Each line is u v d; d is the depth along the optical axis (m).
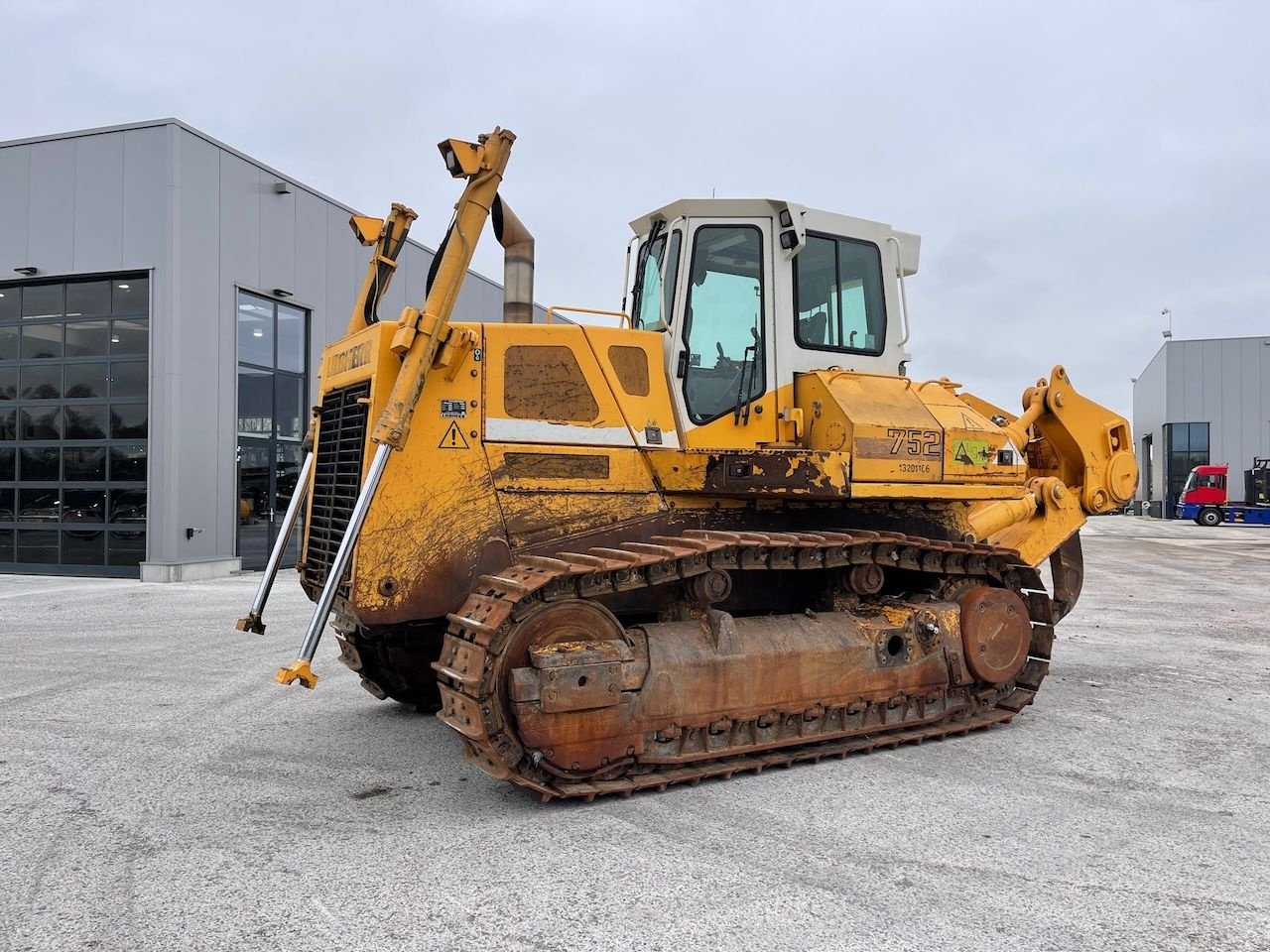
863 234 6.11
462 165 4.65
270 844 3.91
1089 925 3.20
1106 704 6.49
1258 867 3.71
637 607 5.14
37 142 14.51
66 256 14.41
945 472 5.65
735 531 5.54
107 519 14.52
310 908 3.30
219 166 14.76
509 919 3.22
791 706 5.02
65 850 3.84
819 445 5.55
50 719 5.99
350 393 5.21
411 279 19.91
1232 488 45.66
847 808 4.37
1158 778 4.83
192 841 3.95
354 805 4.40
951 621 5.61
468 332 4.82
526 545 4.97
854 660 5.25
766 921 3.21
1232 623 10.49
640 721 4.55
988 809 4.36
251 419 15.68
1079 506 7.24
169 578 13.70
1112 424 7.35
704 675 4.73
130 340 14.48
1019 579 6.30
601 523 5.16
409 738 5.57
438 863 3.71
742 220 5.66
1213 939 3.11
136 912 3.27
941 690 5.61
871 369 6.07
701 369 5.54
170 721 5.95
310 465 5.72
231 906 3.31
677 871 3.64
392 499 4.69
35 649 8.43
